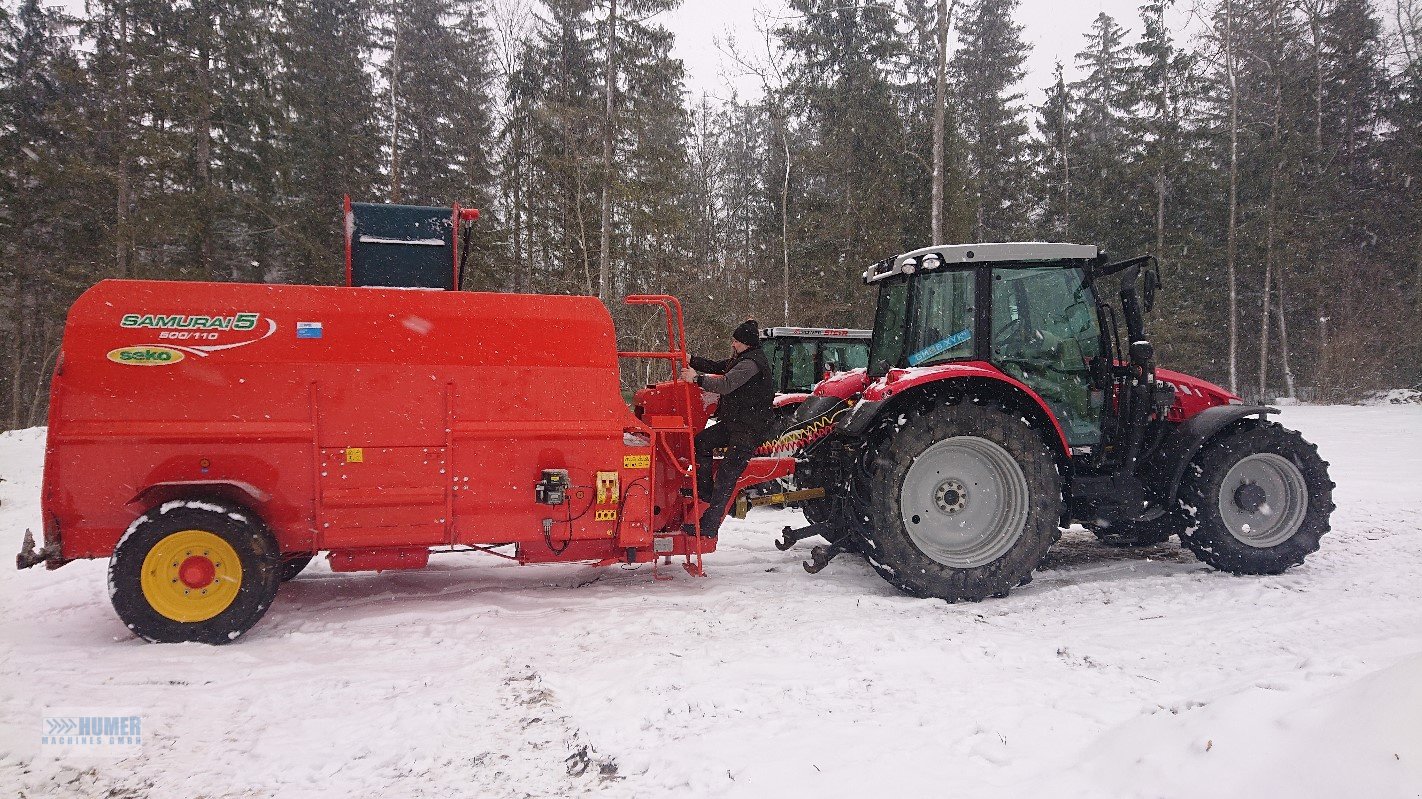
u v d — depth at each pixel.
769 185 27.23
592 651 3.51
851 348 10.05
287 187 22.42
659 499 4.72
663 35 20.42
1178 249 29.09
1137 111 30.02
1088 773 2.13
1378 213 29.12
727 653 3.43
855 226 23.50
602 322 4.39
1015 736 2.51
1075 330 5.14
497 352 4.18
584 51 21.00
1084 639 3.60
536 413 4.23
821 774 2.29
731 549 6.11
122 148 21.17
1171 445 5.04
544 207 22.47
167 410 3.73
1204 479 4.97
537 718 2.79
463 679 3.16
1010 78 32.25
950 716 2.70
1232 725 2.00
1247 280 29.94
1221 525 4.94
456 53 26.17
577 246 22.06
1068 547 6.05
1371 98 30.64
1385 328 26.34
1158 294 28.91
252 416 3.82
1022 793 2.10
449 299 4.14
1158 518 5.43
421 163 25.97
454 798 2.26
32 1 24.78
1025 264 5.14
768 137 27.20
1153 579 4.86
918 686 3.02
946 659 3.31
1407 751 1.62
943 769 2.30
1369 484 8.70
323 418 3.90
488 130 25.91
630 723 2.73
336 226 24.52
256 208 21.61
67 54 24.91
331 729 2.70
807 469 5.21
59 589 4.74
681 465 4.77
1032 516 4.53
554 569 5.30
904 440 4.50
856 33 23.30
